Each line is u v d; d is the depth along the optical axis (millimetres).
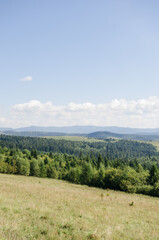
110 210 18641
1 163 87125
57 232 9672
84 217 14133
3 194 18656
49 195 22047
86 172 79250
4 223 9391
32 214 12359
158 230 13844
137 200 31500
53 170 97188
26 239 8031
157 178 67750
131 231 12406
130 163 141375
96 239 9641
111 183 67438
